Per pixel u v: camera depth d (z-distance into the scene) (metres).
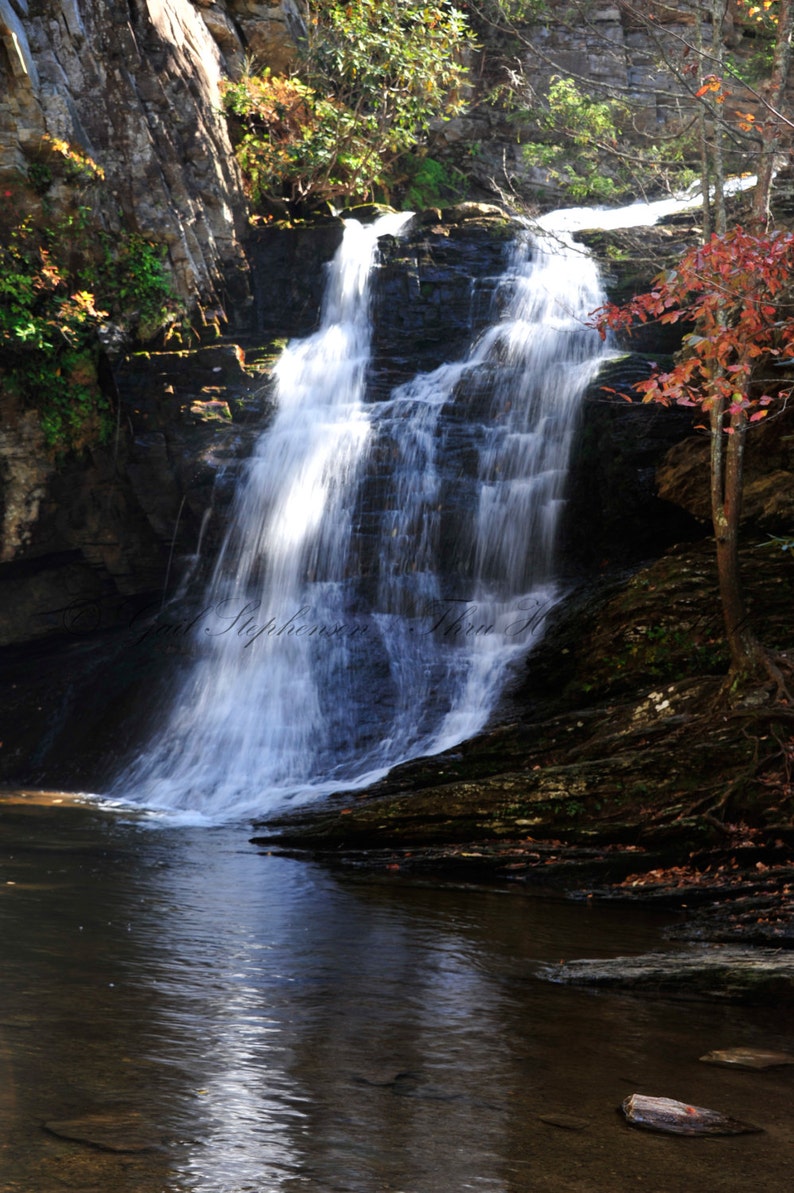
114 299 20.16
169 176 20.88
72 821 12.88
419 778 13.13
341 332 21.81
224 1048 4.87
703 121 13.16
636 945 7.76
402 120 24.89
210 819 13.62
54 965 6.16
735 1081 4.85
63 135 18.97
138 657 18.98
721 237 9.95
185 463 19.70
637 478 16.70
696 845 10.55
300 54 24.41
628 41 29.03
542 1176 3.67
